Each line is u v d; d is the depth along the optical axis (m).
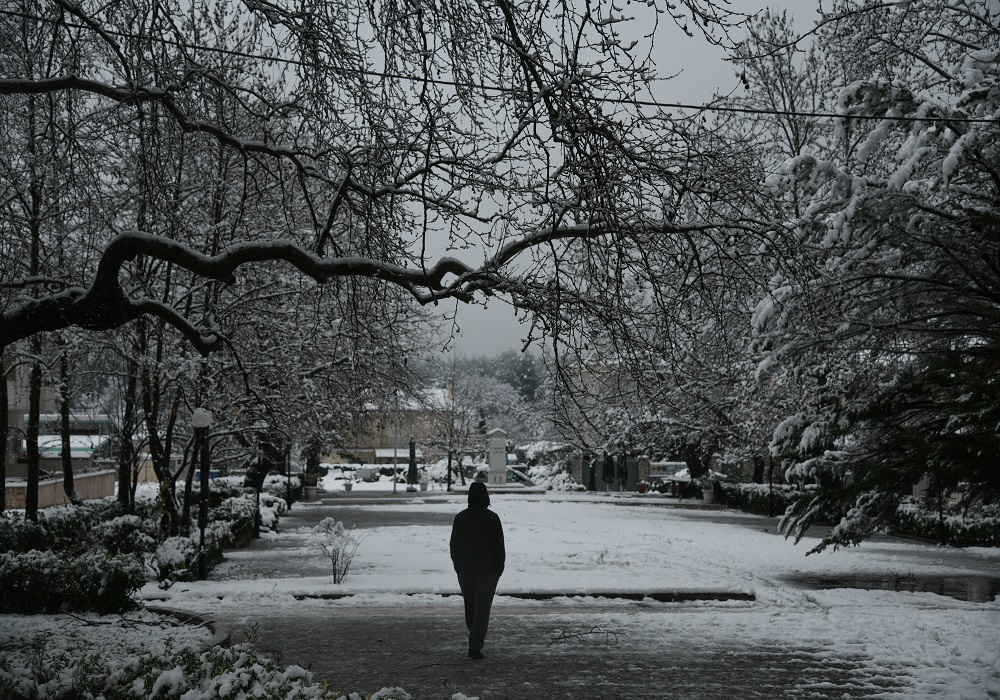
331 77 9.85
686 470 60.97
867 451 17.64
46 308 9.35
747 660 11.14
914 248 17.16
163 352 21.97
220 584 17.23
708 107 9.77
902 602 16.03
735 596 16.30
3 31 11.79
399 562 21.16
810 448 17.69
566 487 60.53
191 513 24.83
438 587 16.67
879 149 22.84
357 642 12.10
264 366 21.72
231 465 40.28
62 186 15.47
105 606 13.09
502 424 98.44
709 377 35.69
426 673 10.32
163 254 9.16
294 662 10.82
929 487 16.22
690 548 25.17
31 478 21.38
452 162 9.84
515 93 8.89
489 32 9.08
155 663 7.55
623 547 24.92
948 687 9.71
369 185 10.13
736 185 9.98
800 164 16.67
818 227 16.98
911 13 23.03
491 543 11.25
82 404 26.70
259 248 9.20
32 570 12.94
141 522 18.47
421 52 9.06
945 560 23.55
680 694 9.48
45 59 14.45
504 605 15.57
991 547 27.22
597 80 8.83
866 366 18.20
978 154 16.50
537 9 8.70
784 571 20.86
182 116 9.99
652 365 10.91
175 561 16.86
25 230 17.53
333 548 17.48
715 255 10.17
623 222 9.19
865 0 22.53
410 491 59.00
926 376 15.61
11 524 18.72
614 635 12.77
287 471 42.62
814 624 13.56
